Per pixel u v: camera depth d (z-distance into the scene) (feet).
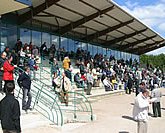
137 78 114.11
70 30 101.04
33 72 60.80
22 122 37.55
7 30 78.54
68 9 85.46
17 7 48.60
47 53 87.86
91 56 115.65
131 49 163.63
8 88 22.57
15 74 50.31
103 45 133.90
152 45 161.17
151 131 40.75
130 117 51.93
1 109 22.31
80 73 79.82
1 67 45.83
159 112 54.44
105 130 40.27
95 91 85.97
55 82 58.90
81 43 115.75
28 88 41.70
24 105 41.52
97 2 82.64
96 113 55.26
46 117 42.60
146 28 121.70
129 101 77.71
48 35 96.12
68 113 49.90
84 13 91.56
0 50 75.56
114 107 64.90
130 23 109.81
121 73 116.47
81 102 57.31
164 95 103.86
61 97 54.95
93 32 117.29
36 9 78.02
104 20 102.47
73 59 107.34
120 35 129.29
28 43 86.69
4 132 22.26
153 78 121.80
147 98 31.83
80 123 46.85
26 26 85.97
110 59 128.26
